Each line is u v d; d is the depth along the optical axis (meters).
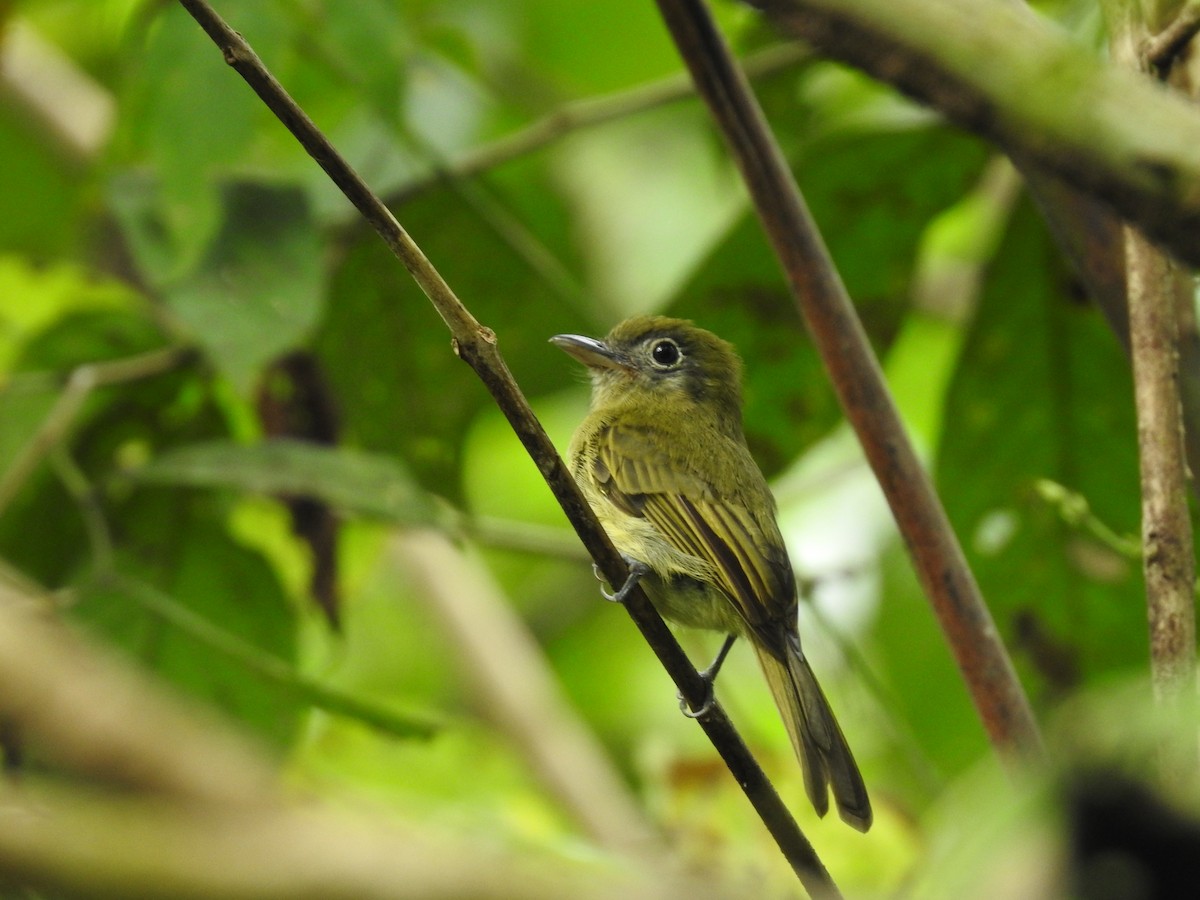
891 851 9.28
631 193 15.08
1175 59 5.52
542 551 10.09
